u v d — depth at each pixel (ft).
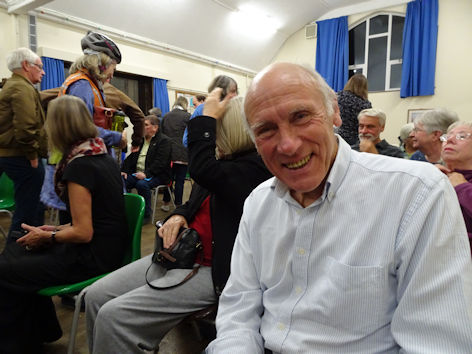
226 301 3.09
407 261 2.15
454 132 4.02
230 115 4.07
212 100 4.01
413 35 22.74
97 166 4.53
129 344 3.62
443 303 1.96
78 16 17.63
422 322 2.00
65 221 6.77
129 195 5.55
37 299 4.91
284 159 2.39
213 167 3.74
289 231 2.67
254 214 3.00
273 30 27.22
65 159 4.57
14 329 4.50
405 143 9.08
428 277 2.03
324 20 26.76
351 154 2.63
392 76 24.93
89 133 4.60
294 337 2.52
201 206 4.42
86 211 4.38
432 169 2.28
